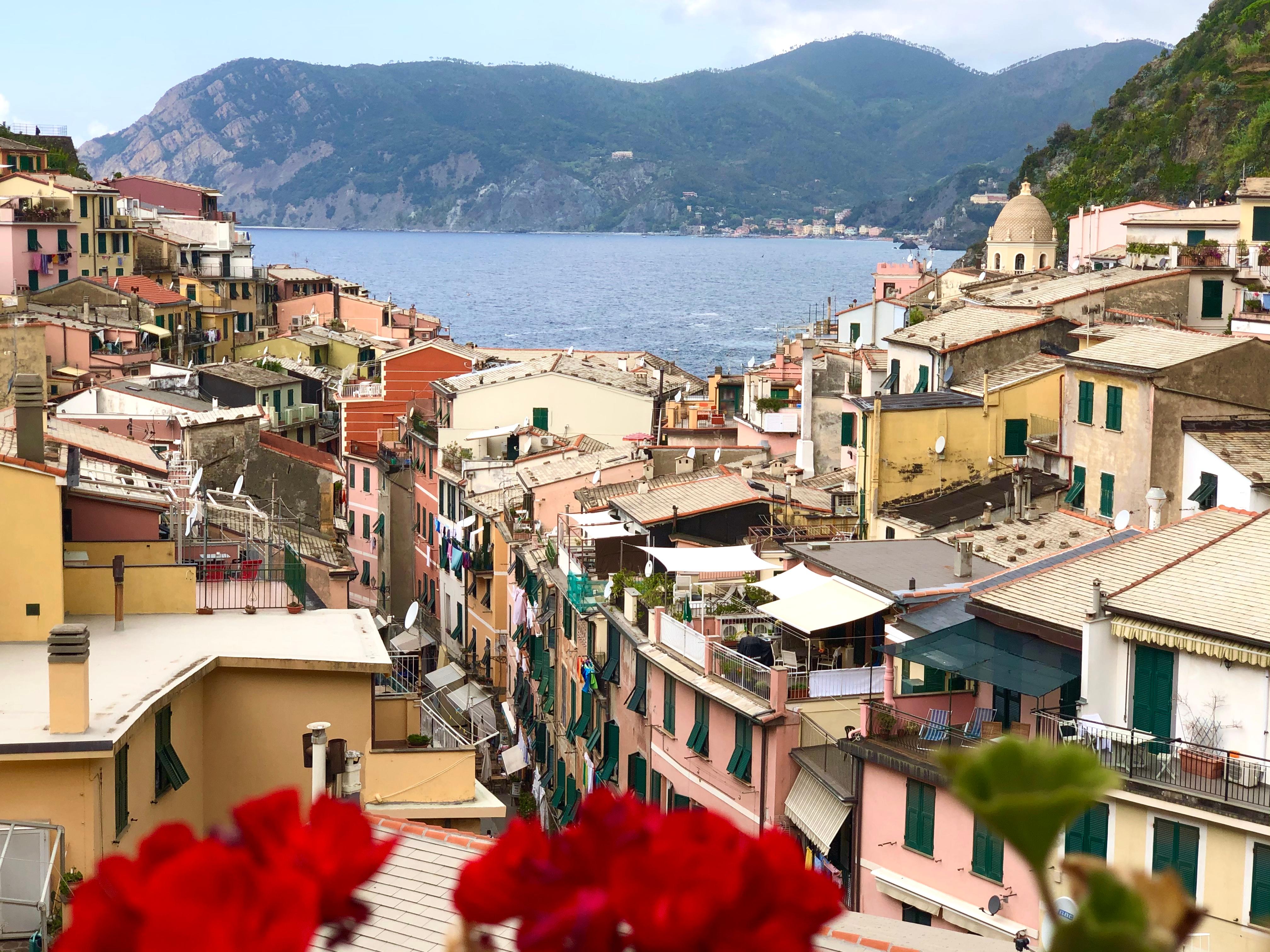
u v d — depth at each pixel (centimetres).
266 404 12431
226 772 3716
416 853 2448
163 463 6594
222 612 4259
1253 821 3359
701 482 7062
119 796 3145
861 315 12156
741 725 4803
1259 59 16425
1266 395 5703
